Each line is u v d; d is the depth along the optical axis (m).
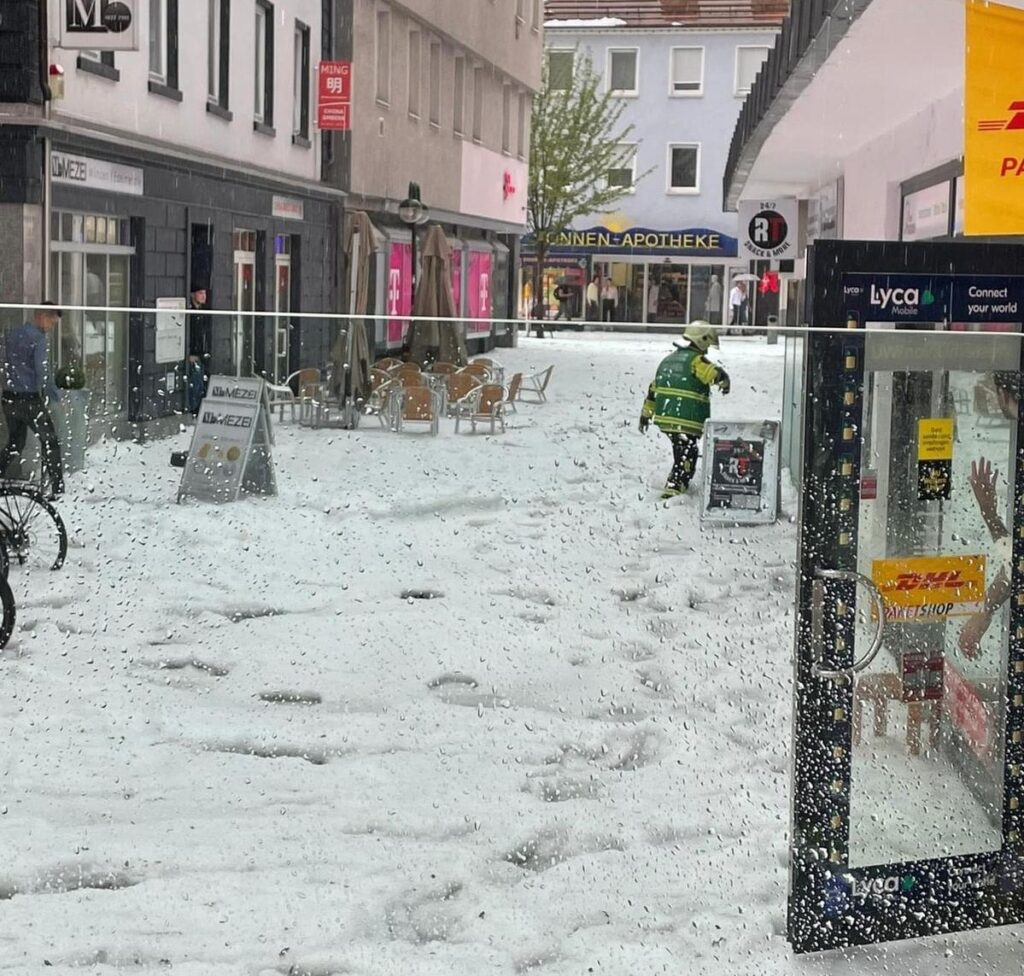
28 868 4.83
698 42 54.56
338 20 27.20
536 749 6.14
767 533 10.26
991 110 7.48
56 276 16.73
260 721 6.43
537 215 50.53
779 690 6.99
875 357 4.11
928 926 4.36
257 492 10.45
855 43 11.70
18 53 15.62
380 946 4.36
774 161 23.34
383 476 10.51
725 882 4.85
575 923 4.55
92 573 8.62
